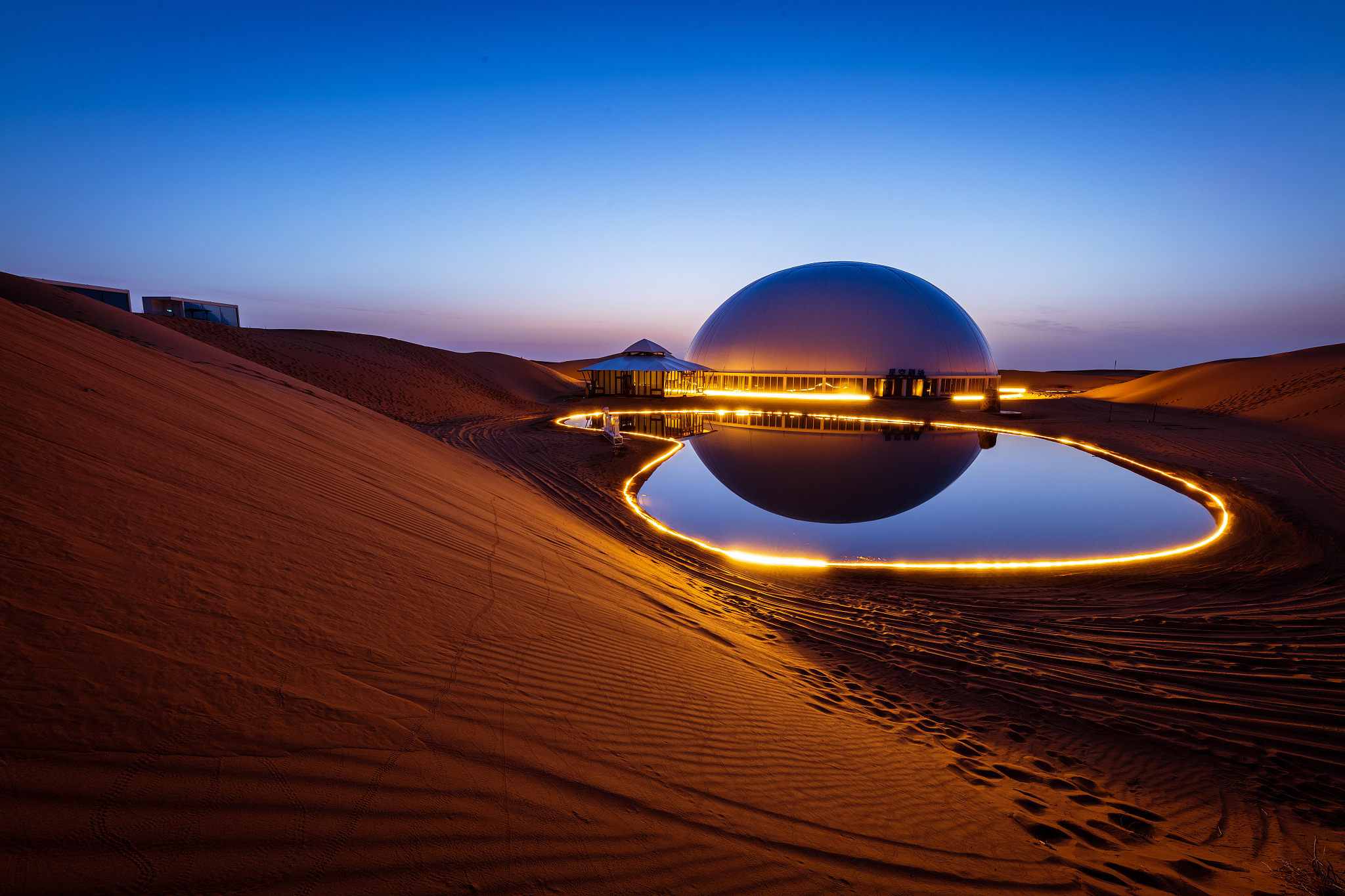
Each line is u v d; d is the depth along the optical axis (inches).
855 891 86.4
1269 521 465.4
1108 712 197.2
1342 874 118.1
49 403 141.6
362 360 1354.6
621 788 91.7
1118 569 377.4
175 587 91.6
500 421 1081.4
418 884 60.9
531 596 165.0
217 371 368.5
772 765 120.1
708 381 1975.9
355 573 126.6
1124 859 118.6
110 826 53.8
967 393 1886.1
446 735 85.8
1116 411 1409.9
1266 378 1535.4
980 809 130.6
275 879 55.7
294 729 74.1
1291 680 222.1
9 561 79.4
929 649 249.1
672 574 314.2
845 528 486.3
